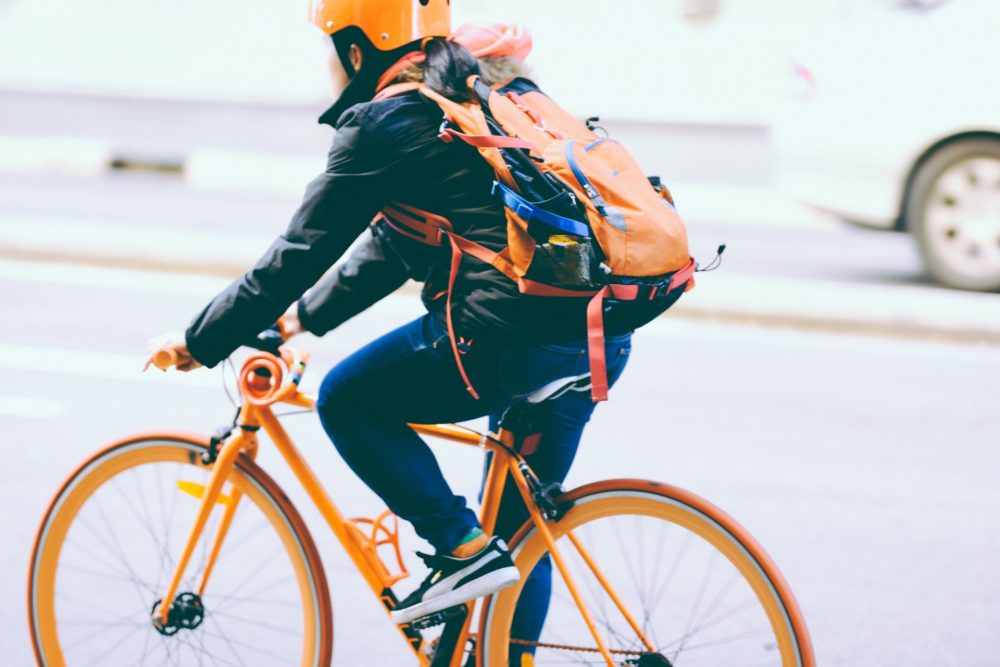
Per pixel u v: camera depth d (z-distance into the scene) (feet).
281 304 16.15
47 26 85.56
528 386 16.44
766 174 71.72
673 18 73.20
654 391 37.55
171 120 83.92
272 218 61.26
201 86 82.74
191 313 44.83
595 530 24.17
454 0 76.07
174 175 73.05
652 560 25.39
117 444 19.01
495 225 15.74
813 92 48.62
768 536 27.99
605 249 15.46
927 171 47.03
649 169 73.36
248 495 18.58
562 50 74.59
